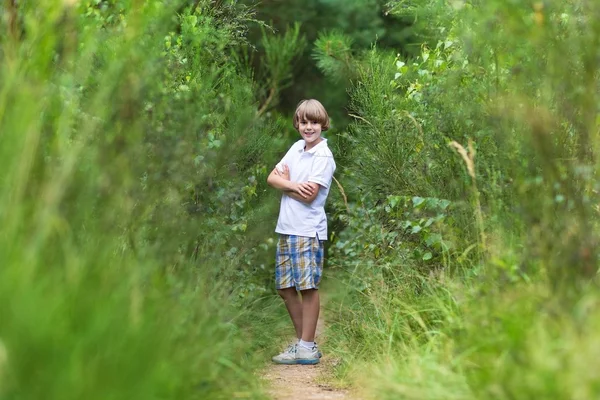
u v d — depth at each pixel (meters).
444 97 6.85
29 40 4.42
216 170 6.20
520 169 5.16
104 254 4.24
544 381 3.73
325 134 12.03
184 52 7.12
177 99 5.70
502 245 5.38
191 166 5.50
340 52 12.08
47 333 3.55
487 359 4.33
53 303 3.68
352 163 9.12
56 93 4.51
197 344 4.57
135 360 3.78
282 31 15.07
